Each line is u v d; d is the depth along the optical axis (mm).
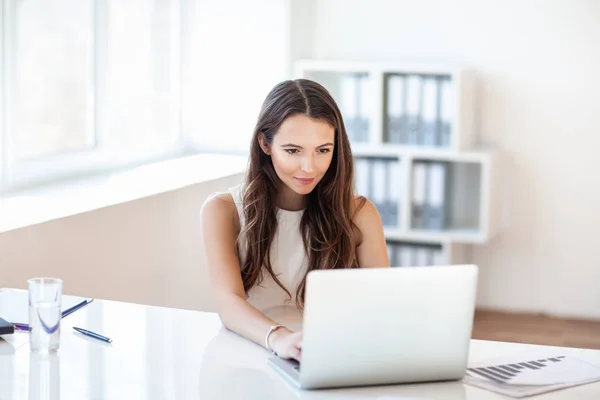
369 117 5301
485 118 5406
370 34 5543
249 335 2150
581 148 5270
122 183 4234
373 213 2629
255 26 5180
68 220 3400
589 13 5164
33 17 3936
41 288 2012
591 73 5203
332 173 2516
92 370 1913
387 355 1829
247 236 2523
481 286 5531
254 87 5223
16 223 3211
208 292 4566
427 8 5418
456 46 5395
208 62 5262
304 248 2580
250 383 1853
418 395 1807
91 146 4465
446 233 5199
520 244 5438
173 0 5074
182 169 4734
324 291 1763
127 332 2201
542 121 5309
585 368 1991
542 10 5227
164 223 4070
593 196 5289
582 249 5344
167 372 1909
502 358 2068
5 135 3842
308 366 1793
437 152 5125
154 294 4043
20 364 1943
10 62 3809
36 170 4059
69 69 4215
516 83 5324
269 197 2543
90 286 3566
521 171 5383
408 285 1808
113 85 4555
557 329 5090
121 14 4570
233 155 5297
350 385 1837
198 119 5336
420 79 5176
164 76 5051
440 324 1845
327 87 5520
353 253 2568
